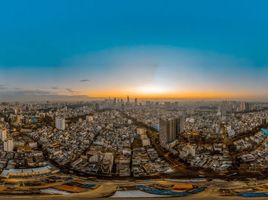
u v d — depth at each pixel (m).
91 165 141.50
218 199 89.94
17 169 133.62
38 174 126.81
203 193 97.31
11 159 153.12
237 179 117.50
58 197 93.25
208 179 118.25
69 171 133.62
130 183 113.31
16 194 96.44
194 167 136.88
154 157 156.38
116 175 126.31
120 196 94.88
